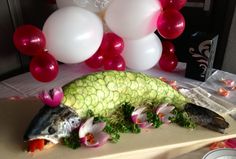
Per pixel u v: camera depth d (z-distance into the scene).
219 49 1.44
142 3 1.02
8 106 0.83
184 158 0.66
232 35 1.36
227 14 1.36
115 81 0.76
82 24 0.99
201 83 1.10
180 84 1.08
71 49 1.00
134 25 1.04
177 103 0.82
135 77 0.79
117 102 0.76
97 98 0.72
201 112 0.77
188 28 1.49
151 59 1.16
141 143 0.69
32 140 0.64
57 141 0.66
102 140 0.67
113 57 1.14
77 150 0.66
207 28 1.48
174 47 1.33
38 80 1.06
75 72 1.20
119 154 0.65
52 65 1.03
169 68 1.21
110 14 1.06
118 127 0.73
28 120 0.76
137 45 1.14
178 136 0.72
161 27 1.06
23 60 1.41
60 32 0.98
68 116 0.66
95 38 1.03
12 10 1.29
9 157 0.63
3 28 1.29
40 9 1.39
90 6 1.08
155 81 0.82
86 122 0.67
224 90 1.00
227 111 0.83
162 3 1.11
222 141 0.73
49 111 0.65
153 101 0.81
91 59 1.16
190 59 1.11
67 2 1.10
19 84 1.07
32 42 0.96
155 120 0.75
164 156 0.70
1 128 0.73
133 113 0.74
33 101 0.86
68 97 0.70
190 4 1.46
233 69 1.42
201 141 0.71
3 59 1.33
